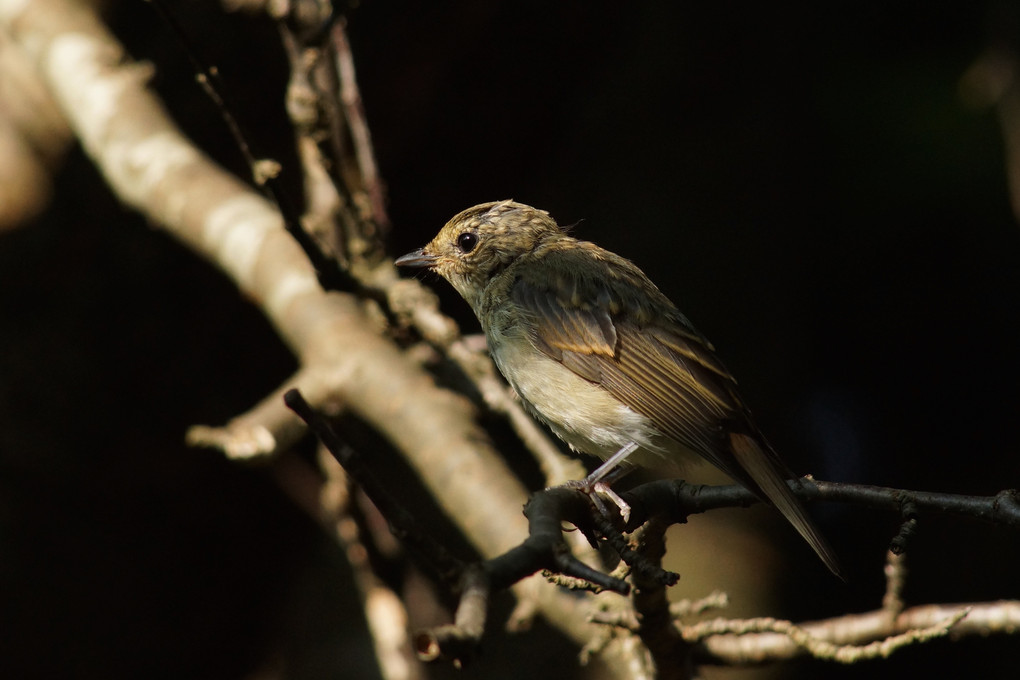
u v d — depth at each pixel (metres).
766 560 12.05
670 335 7.99
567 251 8.81
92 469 11.57
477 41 12.00
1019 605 6.86
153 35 11.42
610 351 8.01
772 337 13.23
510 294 8.56
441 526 11.38
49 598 11.40
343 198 9.24
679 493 6.19
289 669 11.58
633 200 13.04
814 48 14.52
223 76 11.45
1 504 11.18
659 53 13.32
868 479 15.09
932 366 15.82
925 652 13.83
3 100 11.52
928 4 14.70
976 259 14.96
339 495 9.90
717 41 13.54
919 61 14.76
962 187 14.41
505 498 8.18
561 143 13.15
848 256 15.11
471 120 12.45
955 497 5.62
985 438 15.39
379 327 9.41
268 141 11.84
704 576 11.66
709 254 13.04
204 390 11.96
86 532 11.59
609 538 4.78
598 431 7.98
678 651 6.76
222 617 12.27
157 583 11.95
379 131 12.10
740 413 7.62
